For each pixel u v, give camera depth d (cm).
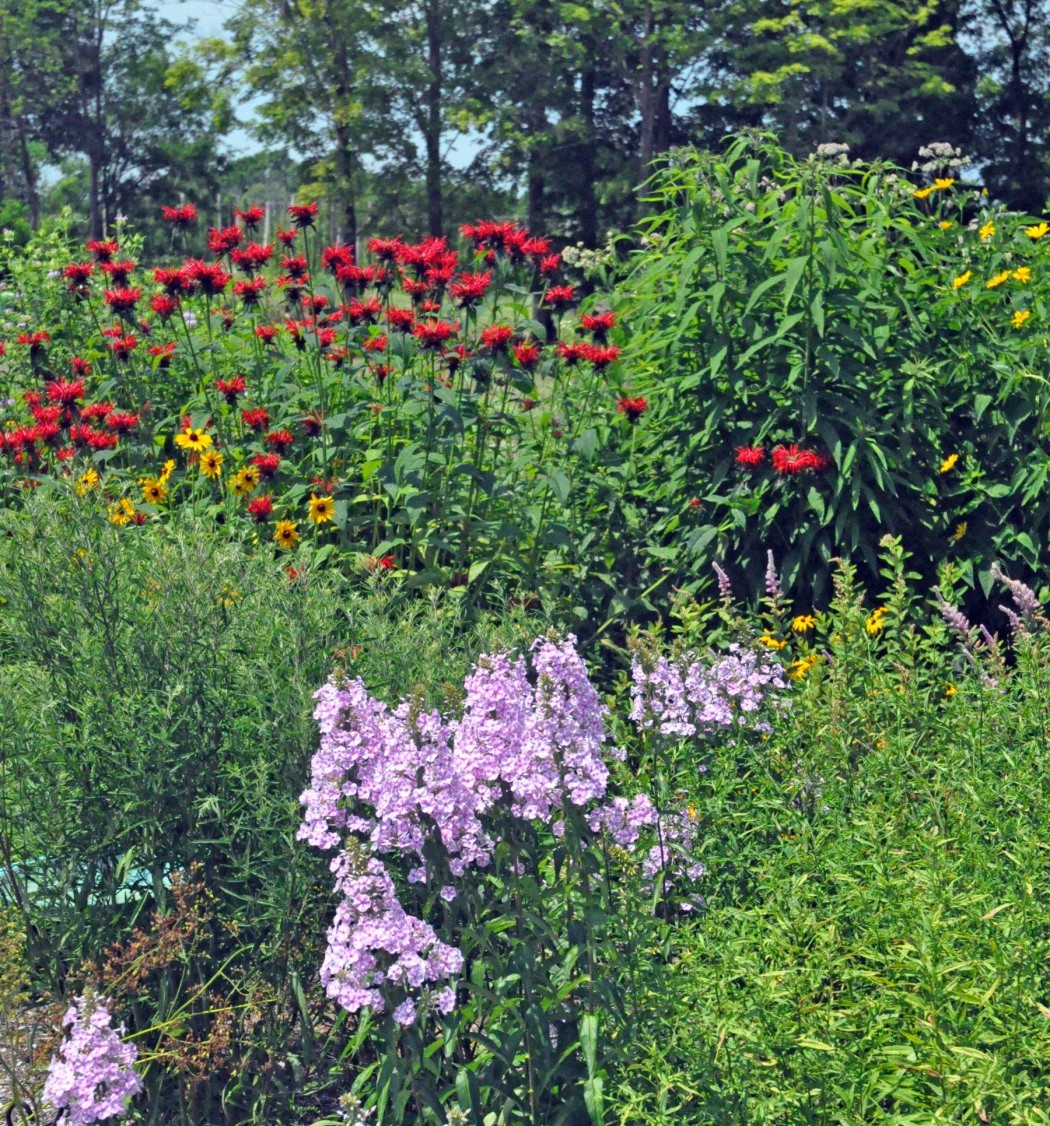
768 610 601
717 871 376
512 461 715
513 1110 317
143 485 679
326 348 761
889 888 322
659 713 362
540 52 3275
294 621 382
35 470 713
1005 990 292
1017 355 639
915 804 380
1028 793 354
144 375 795
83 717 369
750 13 3250
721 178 654
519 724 295
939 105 3894
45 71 5053
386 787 291
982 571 605
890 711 417
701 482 643
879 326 629
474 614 590
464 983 299
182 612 385
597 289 773
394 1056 281
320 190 3156
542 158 3591
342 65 3269
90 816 367
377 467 659
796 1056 291
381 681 383
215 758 377
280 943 355
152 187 5162
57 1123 280
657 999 309
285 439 685
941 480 635
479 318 761
